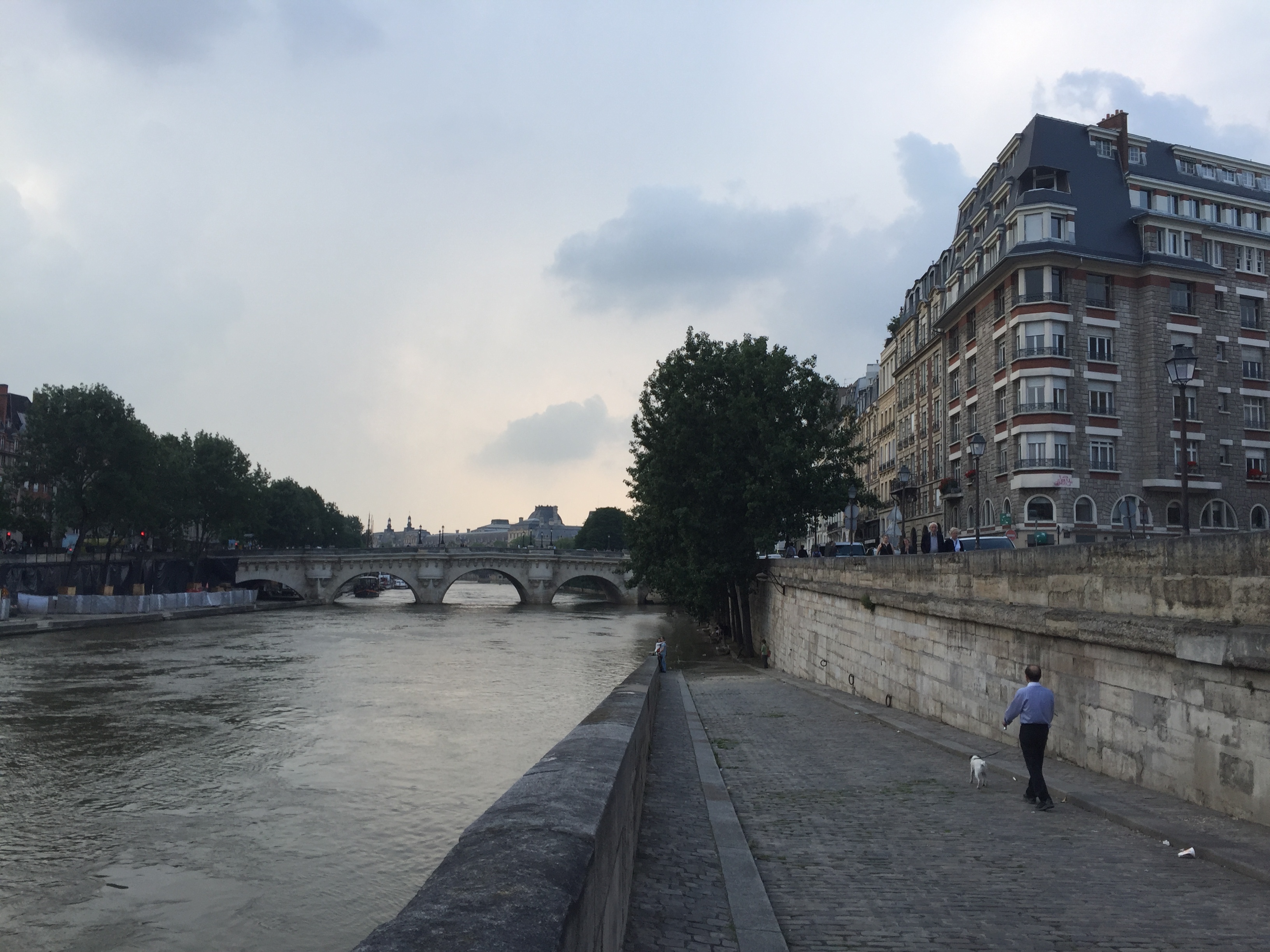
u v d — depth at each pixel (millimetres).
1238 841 9125
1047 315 44844
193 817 21109
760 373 48062
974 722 18547
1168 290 46312
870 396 85188
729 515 48438
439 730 31750
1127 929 6852
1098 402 45500
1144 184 48781
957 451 54125
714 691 31781
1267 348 48594
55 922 15469
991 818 10750
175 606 82250
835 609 32469
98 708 34781
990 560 17656
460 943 2555
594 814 4430
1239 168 52719
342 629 73000
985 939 6703
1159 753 11828
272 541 142000
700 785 13039
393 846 19234
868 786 13141
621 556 110438
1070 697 14250
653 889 7773
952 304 54031
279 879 17391
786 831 10297
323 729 31594
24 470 77562
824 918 7227
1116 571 13047
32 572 74062
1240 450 47062
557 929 2803
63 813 21375
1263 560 10070
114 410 79688
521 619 88062
